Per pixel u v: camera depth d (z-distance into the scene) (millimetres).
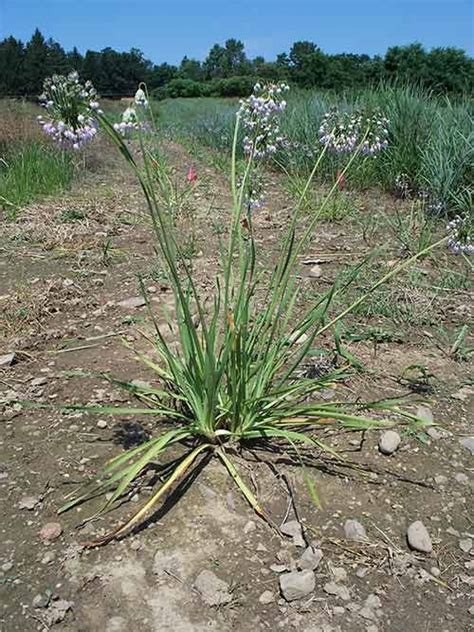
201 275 4695
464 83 14164
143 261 5059
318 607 2070
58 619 1998
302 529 2344
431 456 2762
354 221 6359
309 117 9227
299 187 7324
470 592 2143
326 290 4449
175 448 2725
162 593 2094
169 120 17375
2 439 2805
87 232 5777
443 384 3318
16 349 3574
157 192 7152
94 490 2502
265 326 2955
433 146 6988
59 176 7543
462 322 4059
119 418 2943
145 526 2334
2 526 2338
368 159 7656
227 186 8305
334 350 3533
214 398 2547
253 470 2605
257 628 2002
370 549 2283
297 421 2746
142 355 3256
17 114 9648
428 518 2436
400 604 2094
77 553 2225
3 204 6617
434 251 5363
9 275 4746
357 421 2686
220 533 2316
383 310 4094
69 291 4375
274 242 5652
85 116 2646
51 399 3096
